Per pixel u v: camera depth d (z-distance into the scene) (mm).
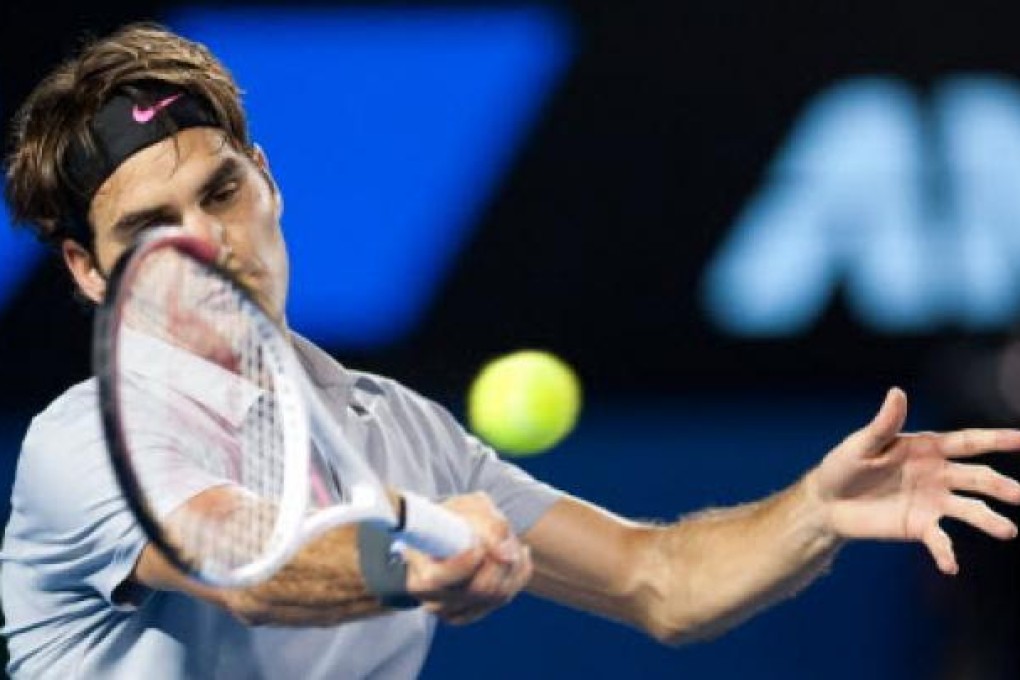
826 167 27344
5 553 12672
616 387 27391
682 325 27453
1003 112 27188
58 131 12656
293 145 26859
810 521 14000
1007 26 27188
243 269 12477
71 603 12453
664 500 26266
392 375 27016
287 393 10680
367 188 26984
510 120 27234
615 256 27406
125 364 11914
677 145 27406
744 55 27375
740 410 27203
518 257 27297
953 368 22266
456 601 10469
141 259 10242
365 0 26953
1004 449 13570
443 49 27125
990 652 20750
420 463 13914
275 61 26844
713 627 14727
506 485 14609
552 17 27266
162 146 12422
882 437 13461
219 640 12539
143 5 26781
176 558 10047
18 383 26906
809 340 27344
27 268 26797
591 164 27375
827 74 27312
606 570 14875
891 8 27250
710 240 27438
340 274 26984
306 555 10648
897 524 13648
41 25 26734
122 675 12539
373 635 13195
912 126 27234
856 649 24391
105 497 11531
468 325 27156
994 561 20797
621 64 27375
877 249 27234
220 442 11812
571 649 24422
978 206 27156
